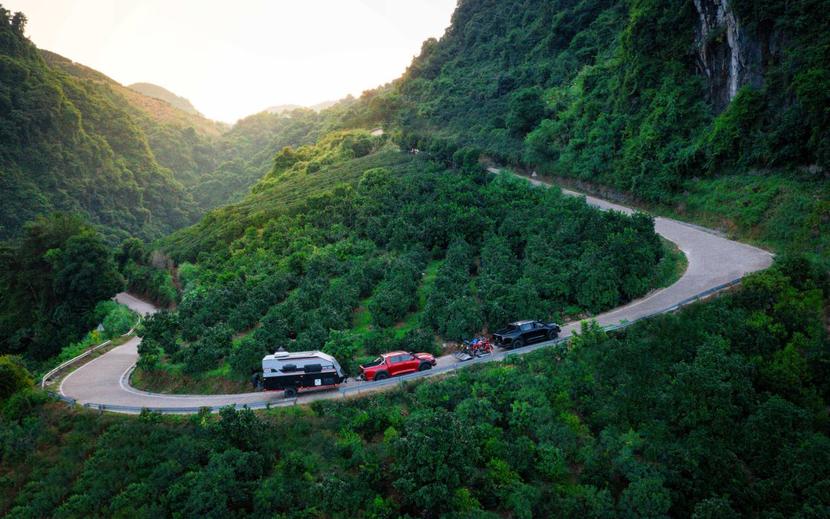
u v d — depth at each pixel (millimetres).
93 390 29297
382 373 24562
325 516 18109
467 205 45469
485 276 33031
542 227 37406
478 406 21062
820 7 35938
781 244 32406
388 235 45156
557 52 88875
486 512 17469
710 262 32531
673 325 24312
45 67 155375
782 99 37219
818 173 34062
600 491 18609
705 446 19625
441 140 69312
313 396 23766
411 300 32469
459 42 127000
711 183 40844
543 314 29234
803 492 17781
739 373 21422
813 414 20125
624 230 33000
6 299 54750
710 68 44531
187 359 28812
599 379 22781
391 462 19656
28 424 24062
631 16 54344
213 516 17719
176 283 58094
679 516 18734
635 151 47562
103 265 53438
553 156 58625
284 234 51688
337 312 31984
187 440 20719
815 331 22750
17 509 19844
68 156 128125
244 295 38312
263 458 19703
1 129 114750
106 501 19453
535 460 19562
